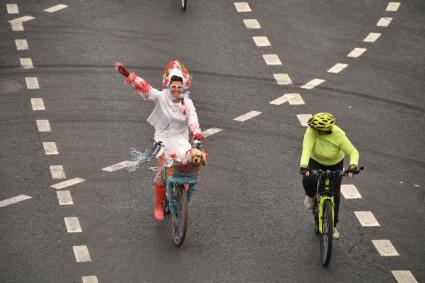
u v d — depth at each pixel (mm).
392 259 36500
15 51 52688
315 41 55375
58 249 36125
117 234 37219
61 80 49781
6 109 46781
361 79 51406
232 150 43875
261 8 59125
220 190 40594
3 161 42250
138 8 58156
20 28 55281
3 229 37219
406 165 43312
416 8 60094
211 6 59031
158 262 35625
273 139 45094
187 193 36469
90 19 56469
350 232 38094
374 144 44969
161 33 55188
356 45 55188
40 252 35875
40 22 56031
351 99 49250
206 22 56906
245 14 58219
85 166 42031
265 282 34719
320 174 35000
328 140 35375
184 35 55094
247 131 45688
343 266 35875
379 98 49469
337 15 58781
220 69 51562
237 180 41438
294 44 54969
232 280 34750
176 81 35688
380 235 37969
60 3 58406
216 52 53406
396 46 55281
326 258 35125
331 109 48188
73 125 45500
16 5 58062
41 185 40469
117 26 55750
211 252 36344
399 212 39625
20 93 48406
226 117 46844
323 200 35438
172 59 52312
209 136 45031
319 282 34906
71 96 48219
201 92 49000
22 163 42125
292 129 46125
